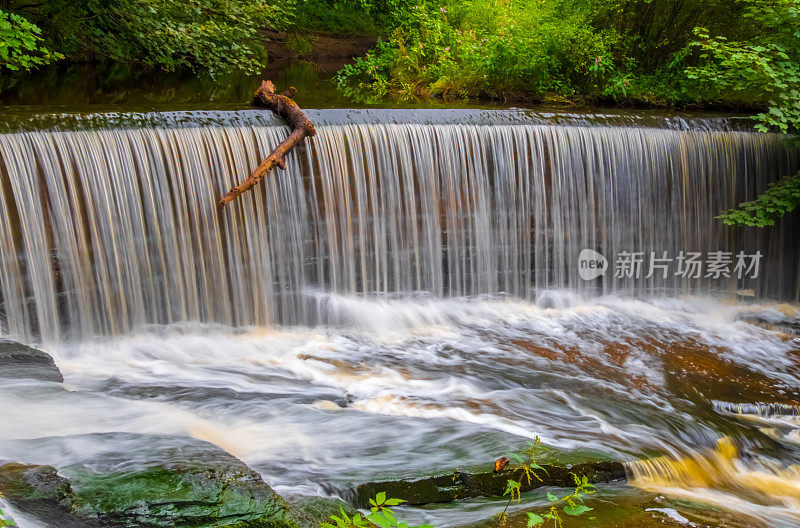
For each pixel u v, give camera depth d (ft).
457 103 38.50
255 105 26.27
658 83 40.22
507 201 28.25
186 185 23.47
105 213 22.30
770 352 26.18
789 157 30.91
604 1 42.27
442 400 20.11
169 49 40.68
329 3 61.72
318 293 25.88
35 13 39.68
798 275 31.58
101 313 22.47
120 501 11.98
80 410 16.28
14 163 20.85
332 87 41.75
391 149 26.53
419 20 46.01
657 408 20.89
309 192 25.36
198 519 11.99
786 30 30.96
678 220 30.27
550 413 19.76
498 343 25.11
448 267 27.78
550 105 39.01
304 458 15.83
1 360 17.84
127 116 22.94
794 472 18.86
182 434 15.98
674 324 28.04
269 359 22.82
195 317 23.90
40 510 11.43
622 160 29.32
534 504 15.25
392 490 14.96
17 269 21.04
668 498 16.07
